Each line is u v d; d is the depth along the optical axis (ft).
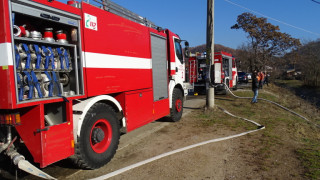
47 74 11.08
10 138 10.91
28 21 11.78
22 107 10.12
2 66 9.41
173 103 25.26
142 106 19.04
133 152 16.79
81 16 12.83
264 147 17.72
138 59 18.40
